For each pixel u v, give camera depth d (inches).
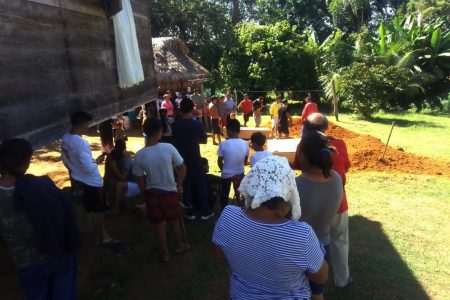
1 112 142.2
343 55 1034.1
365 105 805.2
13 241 113.4
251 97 1048.2
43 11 172.9
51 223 115.2
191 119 242.7
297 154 131.6
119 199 269.0
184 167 200.1
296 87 1057.5
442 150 481.4
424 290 181.2
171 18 1066.1
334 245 170.6
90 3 222.5
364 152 413.1
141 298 178.4
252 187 84.0
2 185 112.2
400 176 358.6
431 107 979.9
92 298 177.5
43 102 171.5
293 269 81.9
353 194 311.4
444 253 215.5
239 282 88.4
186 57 722.2
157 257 214.1
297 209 89.6
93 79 225.1
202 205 255.3
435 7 1430.9
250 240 82.4
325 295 174.6
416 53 1011.9
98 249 221.5
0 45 142.2
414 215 268.2
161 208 198.4
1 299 179.2
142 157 191.6
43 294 120.4
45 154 457.1
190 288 185.5
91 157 195.0
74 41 202.4
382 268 199.2
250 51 1026.7
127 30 266.8
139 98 320.8
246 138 533.3
